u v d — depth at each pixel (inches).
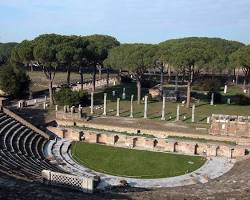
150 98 3794.3
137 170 2007.9
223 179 1786.4
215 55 3486.7
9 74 3750.0
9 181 1093.8
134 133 2625.5
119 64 3636.8
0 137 2146.9
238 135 2506.2
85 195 1075.3
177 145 2388.0
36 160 1953.7
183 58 3321.9
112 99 3887.8
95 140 2539.4
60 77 5767.7
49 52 3265.3
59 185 1236.5
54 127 2637.8
